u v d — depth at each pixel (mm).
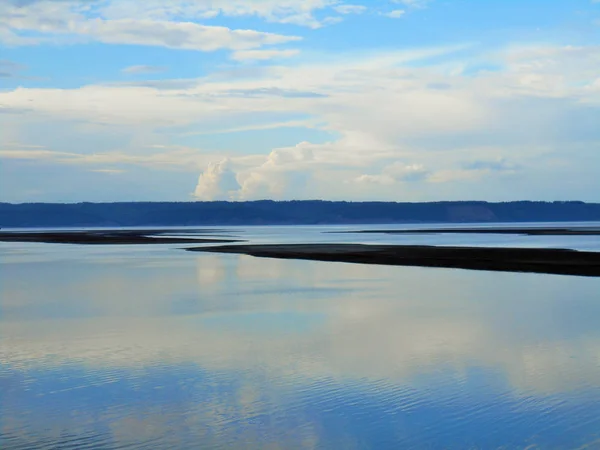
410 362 15938
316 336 19453
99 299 28594
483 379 14273
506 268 42094
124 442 10656
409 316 23203
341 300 27703
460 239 94938
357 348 17625
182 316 23594
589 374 14680
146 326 21422
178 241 100000
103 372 15156
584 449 10234
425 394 13180
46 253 67688
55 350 17594
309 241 93938
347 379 14375
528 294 29266
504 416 11789
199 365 15781
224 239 108188
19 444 10570
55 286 34125
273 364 15828
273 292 30812
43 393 13469
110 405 12625
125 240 105750
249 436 10922
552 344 18000
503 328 20594
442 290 31031
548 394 13117
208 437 10883
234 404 12617
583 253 53969
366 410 12188
